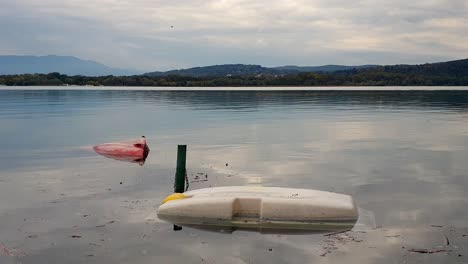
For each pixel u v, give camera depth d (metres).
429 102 40.44
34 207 7.77
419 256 5.78
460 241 6.24
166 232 6.63
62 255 5.85
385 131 18.31
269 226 6.91
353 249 6.02
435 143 15.01
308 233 6.61
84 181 9.66
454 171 10.55
